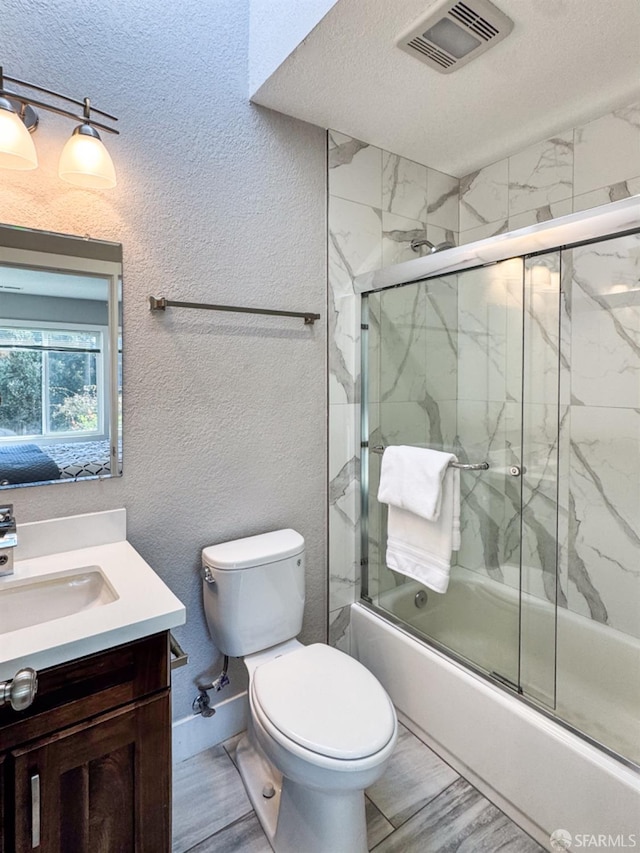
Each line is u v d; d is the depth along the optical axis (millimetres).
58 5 1332
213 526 1684
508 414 2014
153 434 1542
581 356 1835
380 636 1920
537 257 1643
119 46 1431
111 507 1480
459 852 1337
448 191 2314
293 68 1527
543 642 1845
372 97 1681
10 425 1318
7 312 1298
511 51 1447
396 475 1845
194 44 1570
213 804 1499
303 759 1136
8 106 1106
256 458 1772
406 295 2025
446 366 2117
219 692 1745
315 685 1349
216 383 1659
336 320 1964
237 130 1666
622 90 1649
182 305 1533
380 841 1367
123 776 1024
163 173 1517
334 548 2021
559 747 1311
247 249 1704
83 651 939
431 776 1595
